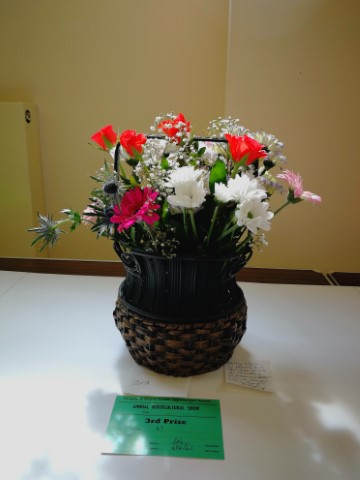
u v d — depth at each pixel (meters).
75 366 0.64
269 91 1.30
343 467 0.46
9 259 1.18
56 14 1.43
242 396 0.58
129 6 1.41
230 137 0.50
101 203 0.56
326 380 0.62
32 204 1.56
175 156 0.53
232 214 0.50
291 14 1.22
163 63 1.47
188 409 0.55
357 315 0.84
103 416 0.53
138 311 0.57
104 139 0.57
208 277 0.55
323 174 1.38
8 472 0.44
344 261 1.49
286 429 0.52
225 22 1.41
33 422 0.52
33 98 1.54
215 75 1.47
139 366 0.64
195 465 0.46
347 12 1.21
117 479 0.44
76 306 0.85
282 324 0.79
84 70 1.49
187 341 0.55
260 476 0.44
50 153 1.61
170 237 0.51
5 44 1.48
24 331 0.74
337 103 1.29
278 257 1.50
